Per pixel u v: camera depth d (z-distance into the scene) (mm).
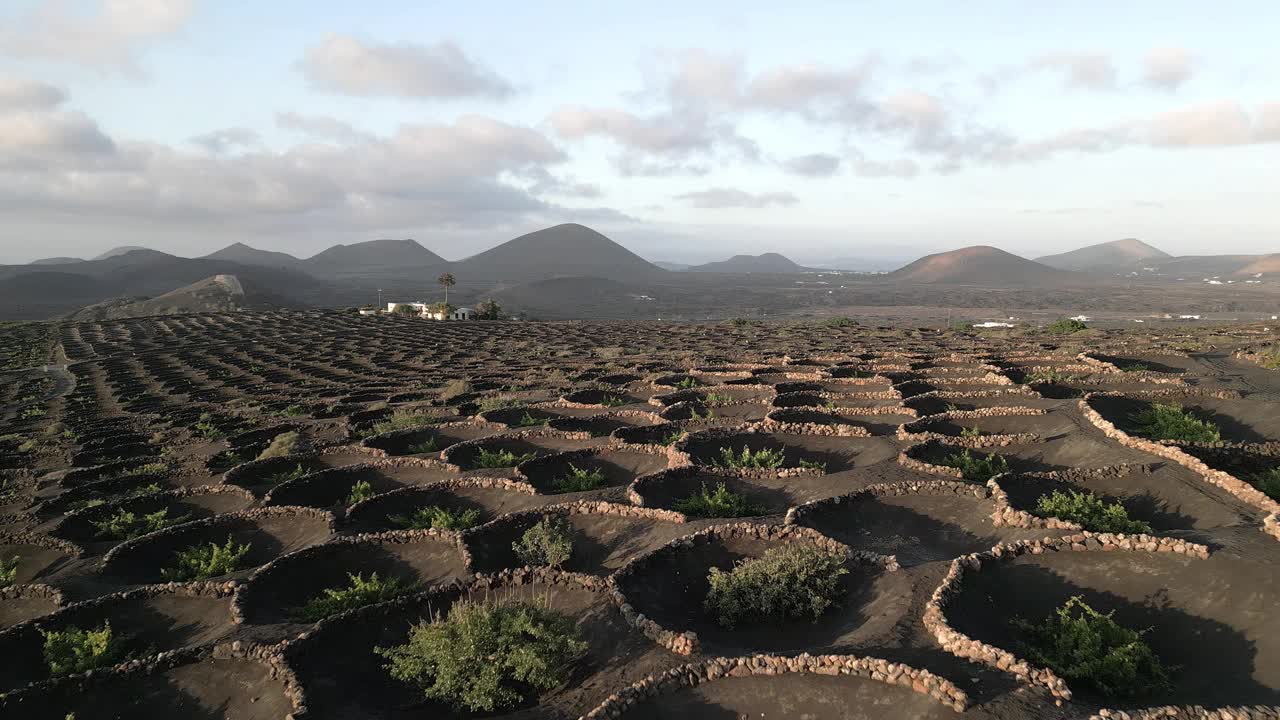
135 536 28344
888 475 25422
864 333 94875
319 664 15445
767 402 41875
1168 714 11117
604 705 12844
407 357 95438
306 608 19000
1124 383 38438
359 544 22797
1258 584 14289
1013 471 26203
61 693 15125
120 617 19656
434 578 20703
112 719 14688
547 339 109625
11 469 47469
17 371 102875
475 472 30453
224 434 52625
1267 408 29266
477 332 126750
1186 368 44438
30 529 30094
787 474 26844
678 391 47188
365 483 30328
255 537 26141
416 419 46312
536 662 13953
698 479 27141
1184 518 19969
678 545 19891
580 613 17109
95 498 35531
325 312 171750
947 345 71625
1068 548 17125
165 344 123562
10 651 18188
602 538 22594
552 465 30938
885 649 13812
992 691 12258
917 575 16844
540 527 22125
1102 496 21953
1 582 24984
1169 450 23578
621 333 116438
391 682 15289
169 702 15023
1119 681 12594
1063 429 29531
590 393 50125
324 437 45375
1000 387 41000
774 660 13469
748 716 12633
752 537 20391
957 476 25078
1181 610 14523
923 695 12250
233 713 14398
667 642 15039
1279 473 21188
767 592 16797
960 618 14836
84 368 100125
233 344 119750
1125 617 14828
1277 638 12859
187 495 32688
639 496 24828
